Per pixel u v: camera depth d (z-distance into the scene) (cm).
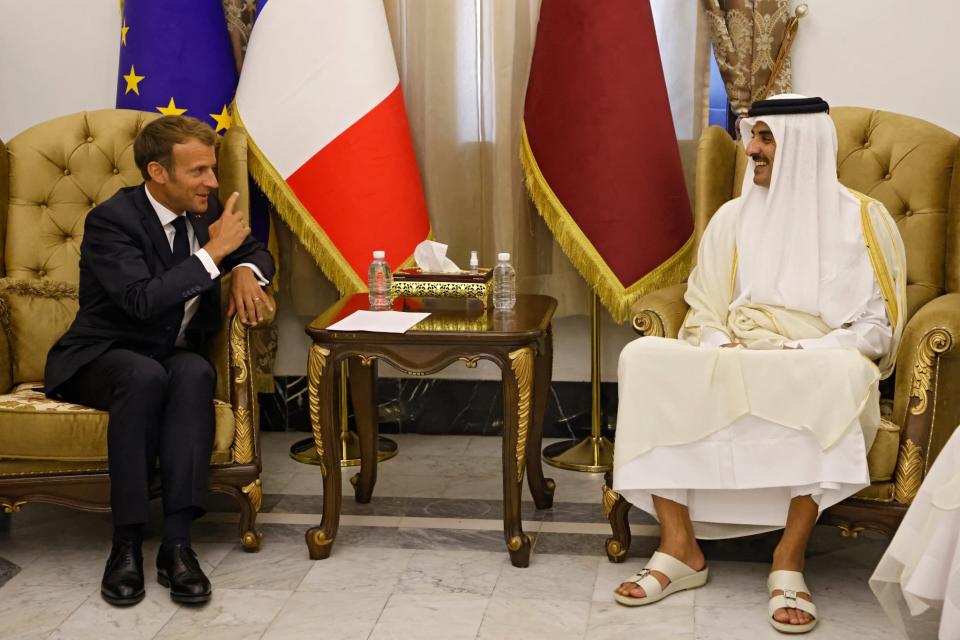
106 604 276
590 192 359
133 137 344
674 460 273
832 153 296
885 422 273
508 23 382
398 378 423
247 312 299
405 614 267
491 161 392
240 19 389
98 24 411
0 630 261
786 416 265
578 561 299
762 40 371
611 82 355
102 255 293
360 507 345
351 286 369
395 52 391
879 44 373
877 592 244
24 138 342
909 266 318
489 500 350
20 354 322
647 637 253
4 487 291
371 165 365
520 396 284
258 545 308
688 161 389
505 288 310
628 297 361
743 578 287
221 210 324
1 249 336
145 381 279
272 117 365
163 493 284
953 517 217
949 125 373
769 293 298
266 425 431
